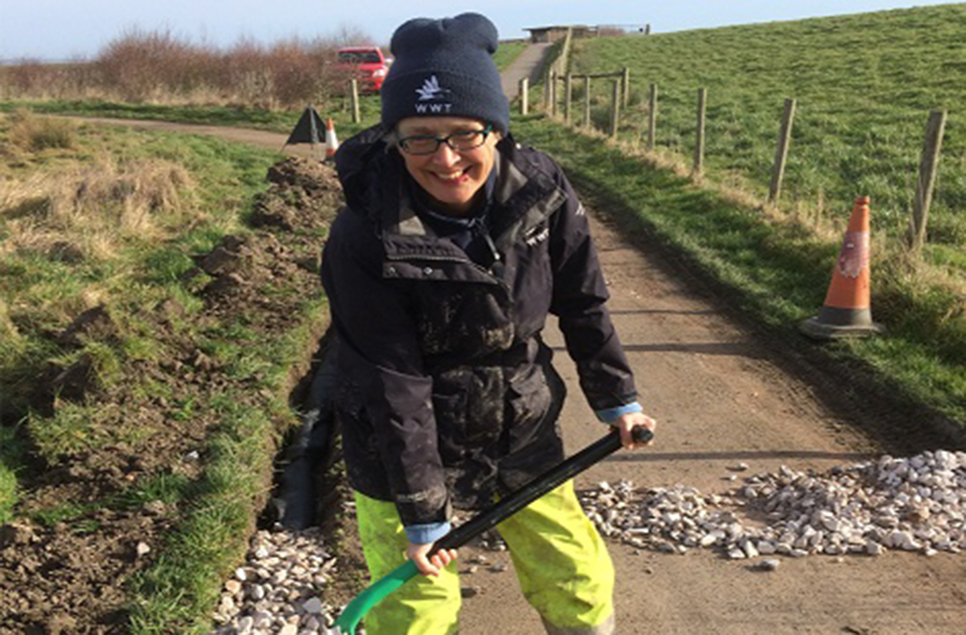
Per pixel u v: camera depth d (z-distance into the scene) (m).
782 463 4.55
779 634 3.17
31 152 16.89
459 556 3.70
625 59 37.66
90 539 3.68
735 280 7.90
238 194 11.95
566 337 2.32
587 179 14.12
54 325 6.13
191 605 3.23
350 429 2.22
